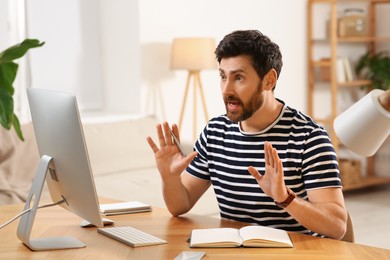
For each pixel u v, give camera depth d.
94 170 4.74
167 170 2.30
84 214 2.02
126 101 5.64
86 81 5.71
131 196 4.18
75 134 1.88
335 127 1.80
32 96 2.10
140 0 5.43
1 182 4.16
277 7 6.37
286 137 2.28
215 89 6.01
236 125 2.38
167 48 5.64
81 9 5.63
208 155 2.46
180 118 5.55
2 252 1.96
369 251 1.87
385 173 7.07
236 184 2.37
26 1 5.30
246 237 1.95
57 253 1.93
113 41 5.69
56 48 5.50
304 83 6.64
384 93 1.71
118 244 2.01
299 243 1.97
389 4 6.90
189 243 2.00
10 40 5.26
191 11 5.76
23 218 2.03
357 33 6.55
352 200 6.36
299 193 2.27
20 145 4.44
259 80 2.16
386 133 1.72
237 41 2.13
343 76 6.52
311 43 6.57
